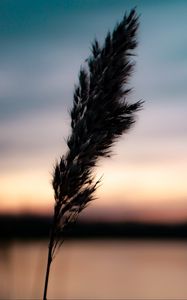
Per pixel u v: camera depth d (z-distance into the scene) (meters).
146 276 30.22
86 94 2.87
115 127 2.83
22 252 3.11
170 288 23.75
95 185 2.71
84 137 2.82
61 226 2.62
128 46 2.87
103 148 2.81
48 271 2.57
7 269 3.09
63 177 2.70
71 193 2.67
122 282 25.58
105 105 2.84
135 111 2.85
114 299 18.59
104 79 2.85
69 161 2.79
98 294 20.22
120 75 2.85
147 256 56.22
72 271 33.34
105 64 2.86
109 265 40.72
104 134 2.83
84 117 2.85
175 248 71.62
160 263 43.53
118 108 2.84
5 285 3.11
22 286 3.17
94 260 49.12
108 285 23.94
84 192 2.67
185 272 32.91
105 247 75.88
